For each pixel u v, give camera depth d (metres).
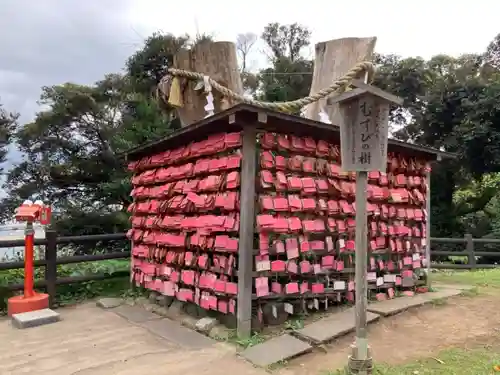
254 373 2.82
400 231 4.86
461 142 9.99
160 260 4.64
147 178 4.97
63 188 8.88
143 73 9.77
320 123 3.65
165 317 4.30
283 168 3.69
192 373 2.84
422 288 5.12
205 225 3.81
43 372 2.90
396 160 4.92
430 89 11.03
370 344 3.38
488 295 5.09
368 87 2.58
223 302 3.69
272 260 3.80
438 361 2.98
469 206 11.33
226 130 3.75
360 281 2.65
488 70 10.90
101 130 8.85
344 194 4.15
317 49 5.12
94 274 5.56
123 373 2.86
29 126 8.70
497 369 2.76
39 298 4.46
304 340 3.37
